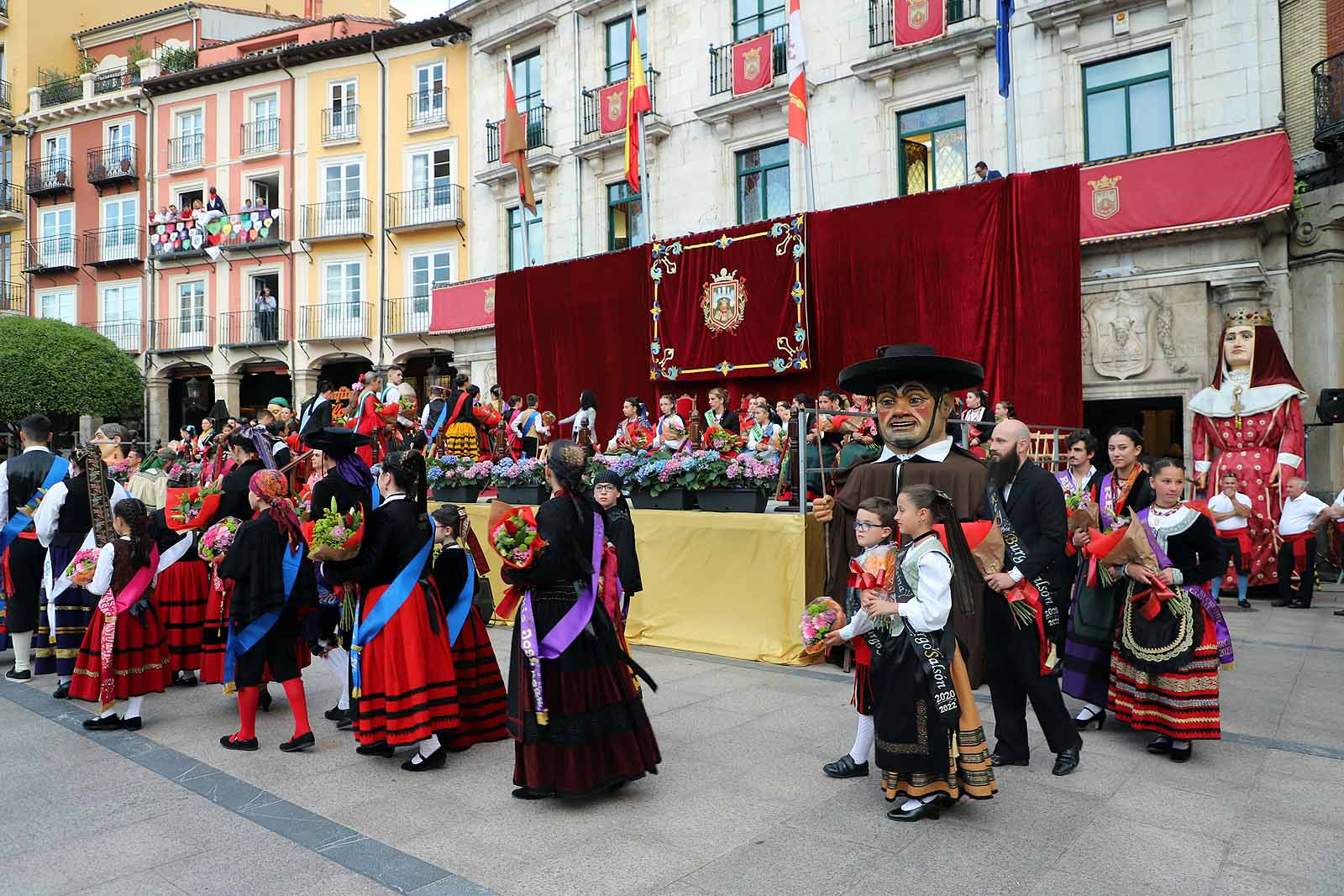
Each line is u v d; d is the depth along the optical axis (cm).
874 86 1588
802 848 365
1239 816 393
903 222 1331
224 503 623
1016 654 452
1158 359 1190
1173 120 1299
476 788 445
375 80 2464
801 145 1675
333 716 568
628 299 1698
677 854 362
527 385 1883
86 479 645
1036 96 1414
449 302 2133
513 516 402
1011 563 446
